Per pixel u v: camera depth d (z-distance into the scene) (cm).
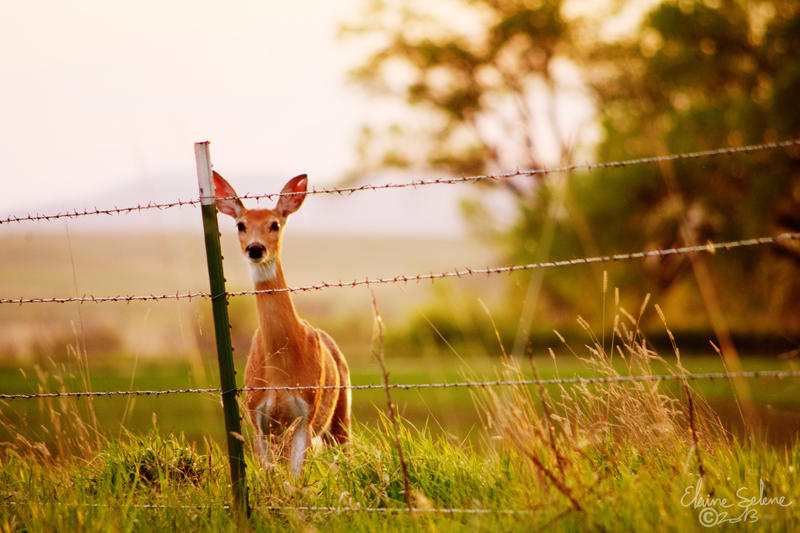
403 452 1193
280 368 1466
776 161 4184
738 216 4412
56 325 1892
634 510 937
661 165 4488
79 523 1050
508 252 5900
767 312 4738
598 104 6169
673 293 5103
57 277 14325
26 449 1384
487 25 7069
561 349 5175
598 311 5103
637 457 1128
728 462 1109
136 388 3244
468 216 6331
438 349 5725
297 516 1019
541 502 970
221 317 1102
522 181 7294
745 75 4809
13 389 3353
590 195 4794
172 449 1284
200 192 1103
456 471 1149
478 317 5769
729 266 4562
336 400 1579
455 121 7431
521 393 1155
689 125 4541
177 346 5231
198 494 1137
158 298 1145
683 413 1185
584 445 1073
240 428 1098
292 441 1470
